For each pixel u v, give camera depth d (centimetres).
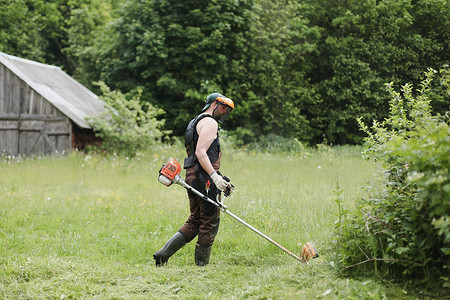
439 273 348
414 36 1611
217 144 457
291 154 1595
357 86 1969
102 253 512
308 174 1028
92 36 2811
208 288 387
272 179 964
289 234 538
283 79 2206
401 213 361
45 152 1641
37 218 663
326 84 2122
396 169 372
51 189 938
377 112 1917
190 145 457
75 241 542
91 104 1916
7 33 2795
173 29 2095
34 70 1833
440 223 285
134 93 2194
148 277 416
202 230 450
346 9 2023
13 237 545
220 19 2072
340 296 333
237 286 388
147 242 542
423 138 322
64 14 3195
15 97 1670
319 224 562
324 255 435
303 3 2211
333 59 2077
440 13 1563
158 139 1719
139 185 966
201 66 2139
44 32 3017
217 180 433
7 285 387
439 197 290
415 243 349
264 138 2000
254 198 705
